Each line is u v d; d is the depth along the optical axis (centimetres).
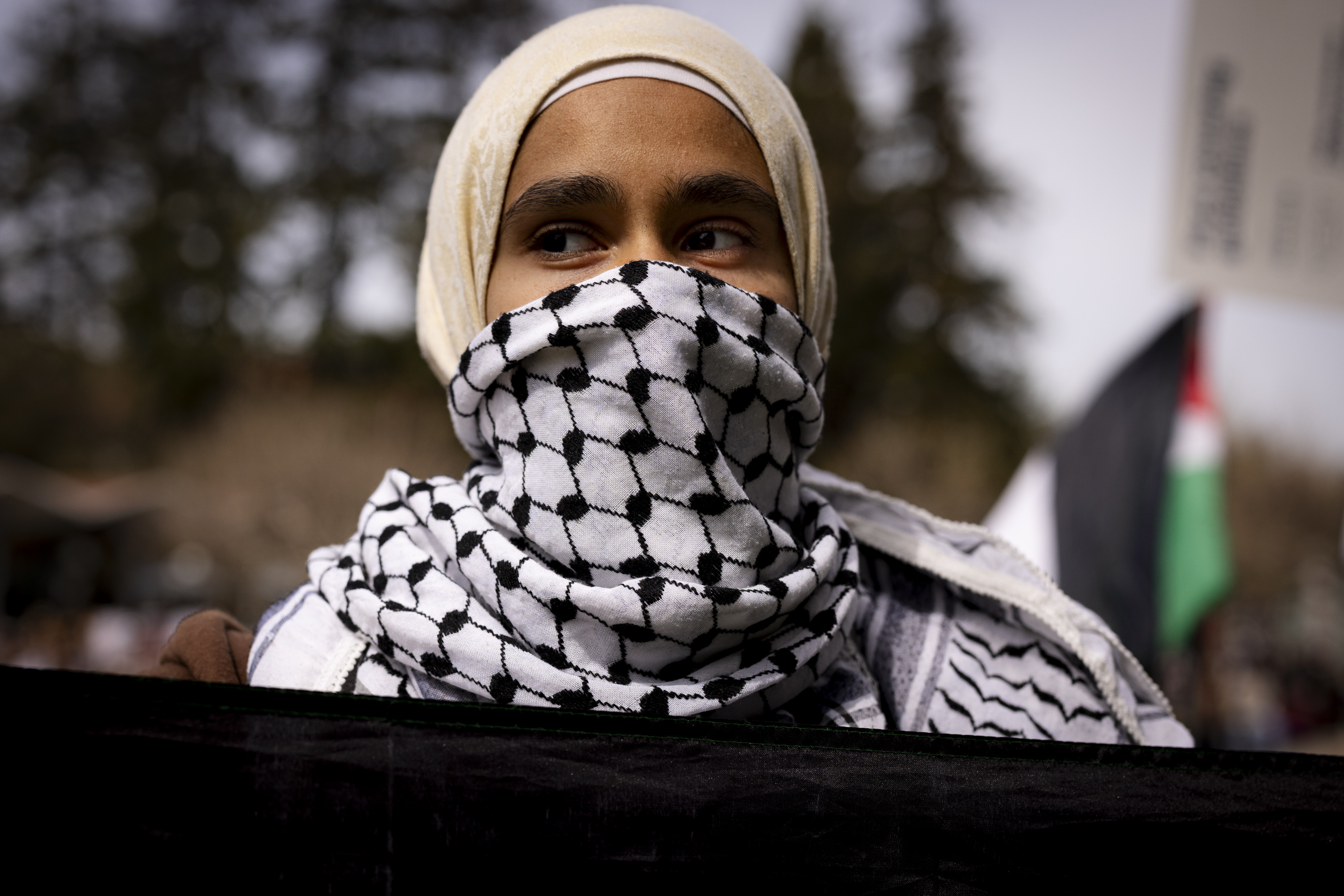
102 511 2211
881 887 85
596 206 114
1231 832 88
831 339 143
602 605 98
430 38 3228
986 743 89
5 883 80
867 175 3312
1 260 3391
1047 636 127
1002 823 87
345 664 107
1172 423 437
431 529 109
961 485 2511
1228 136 458
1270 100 461
